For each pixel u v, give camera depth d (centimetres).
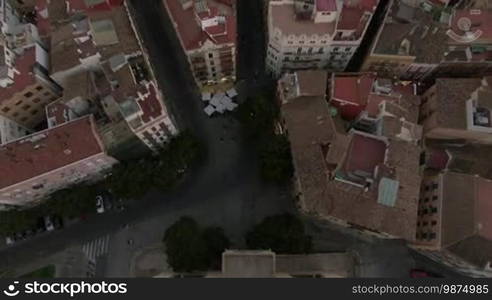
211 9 12138
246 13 15400
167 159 13150
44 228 13600
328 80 13225
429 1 13338
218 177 14050
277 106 13900
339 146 12175
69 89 12656
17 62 12694
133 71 12694
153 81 12575
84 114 13062
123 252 13525
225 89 14650
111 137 12156
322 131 12356
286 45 12800
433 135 13062
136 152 13225
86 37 12612
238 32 15238
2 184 11556
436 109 12525
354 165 12050
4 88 12425
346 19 12538
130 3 15412
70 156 11825
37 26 13588
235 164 14162
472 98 12469
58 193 12975
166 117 12019
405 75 14088
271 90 14650
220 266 12750
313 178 12069
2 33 12731
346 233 13650
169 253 12356
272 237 12512
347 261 13238
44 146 11850
